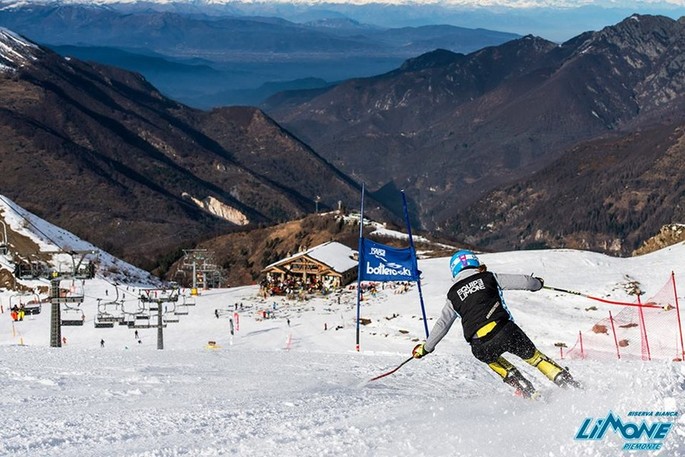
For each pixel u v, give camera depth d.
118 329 72.00
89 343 67.00
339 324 65.19
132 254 167.62
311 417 9.52
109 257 116.75
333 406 11.20
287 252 138.75
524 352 8.37
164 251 158.25
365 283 81.88
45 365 17.98
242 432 8.70
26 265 49.34
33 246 106.69
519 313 55.34
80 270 49.53
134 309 80.00
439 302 67.94
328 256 90.56
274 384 15.00
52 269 50.62
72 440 8.45
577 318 53.94
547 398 8.11
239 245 149.38
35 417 10.09
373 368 19.36
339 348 56.34
